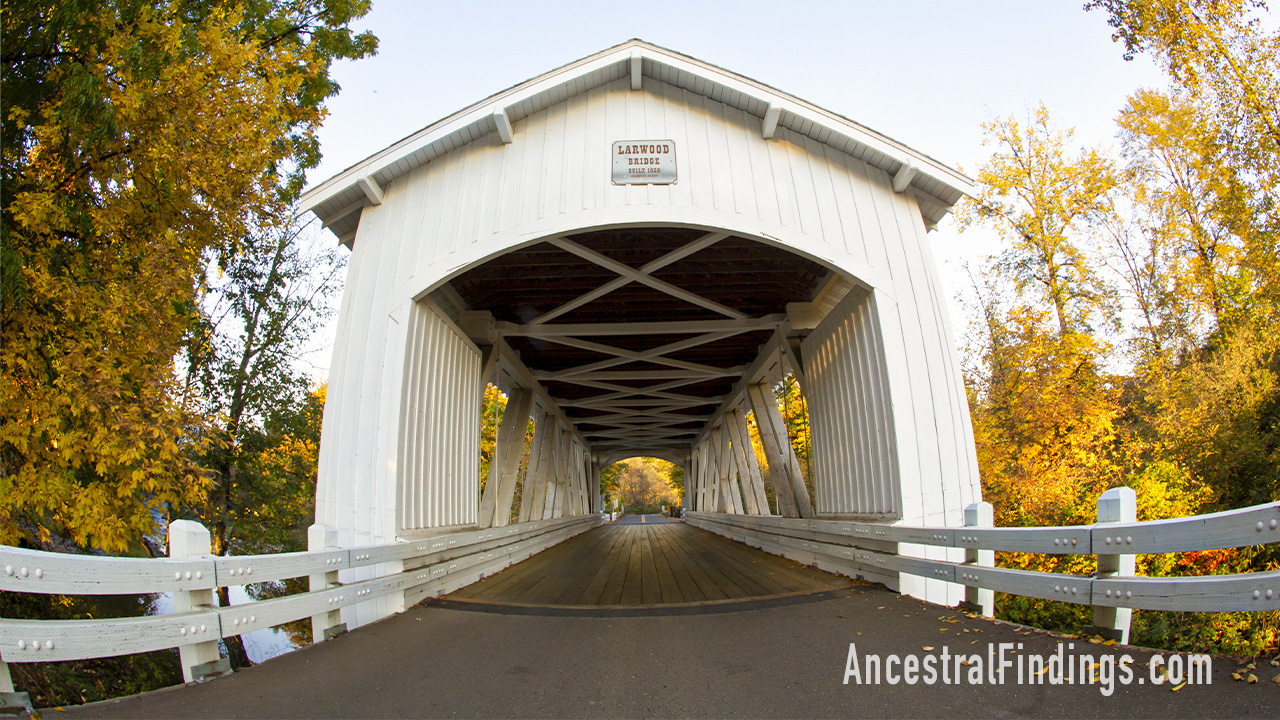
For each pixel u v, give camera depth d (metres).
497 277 8.16
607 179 6.31
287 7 8.72
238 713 2.66
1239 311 14.17
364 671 3.43
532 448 13.29
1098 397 12.83
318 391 16.16
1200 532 2.64
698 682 3.17
